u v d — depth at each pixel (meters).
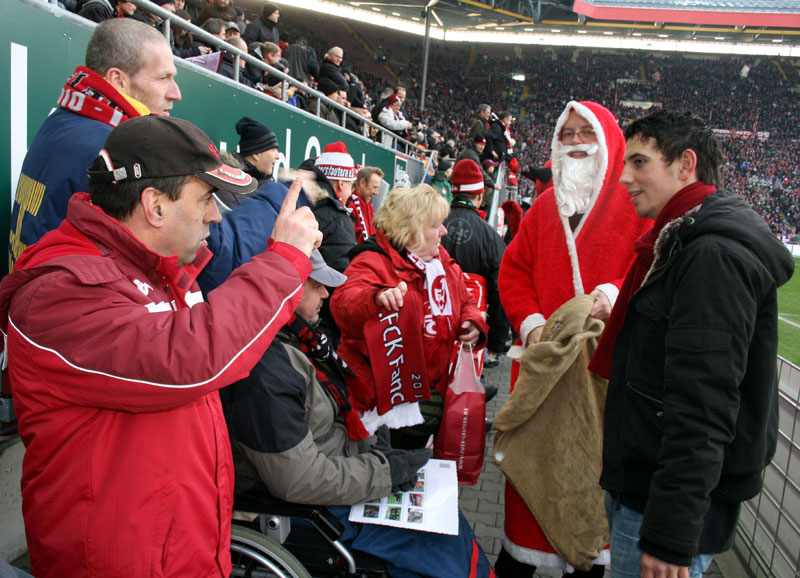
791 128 40.12
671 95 42.34
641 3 35.16
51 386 1.09
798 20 33.22
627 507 1.47
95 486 1.13
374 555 1.79
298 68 7.91
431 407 2.58
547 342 2.01
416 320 2.32
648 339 1.40
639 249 1.53
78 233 1.18
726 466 1.32
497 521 3.12
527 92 41.75
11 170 2.02
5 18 1.94
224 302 1.16
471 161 3.71
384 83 34.78
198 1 7.52
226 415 1.73
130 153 1.15
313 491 1.75
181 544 1.21
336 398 2.07
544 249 2.33
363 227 5.10
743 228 1.26
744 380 1.32
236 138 3.97
